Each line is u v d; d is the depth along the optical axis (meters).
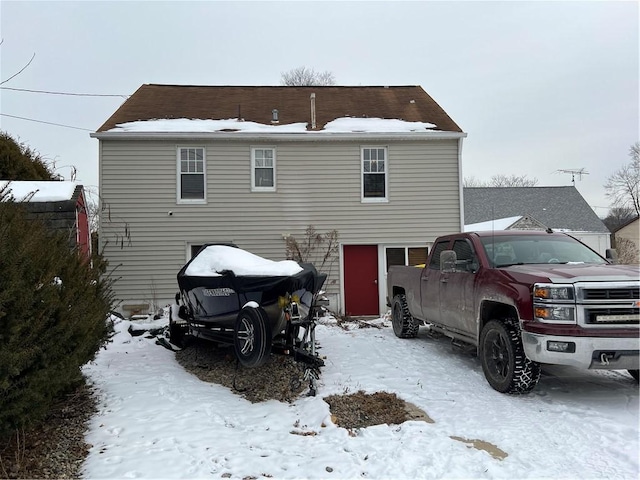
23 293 3.44
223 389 5.79
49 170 16.62
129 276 13.03
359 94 17.17
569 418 4.50
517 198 30.19
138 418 4.62
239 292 6.30
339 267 13.75
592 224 28.02
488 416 4.64
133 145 13.16
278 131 13.64
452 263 6.29
